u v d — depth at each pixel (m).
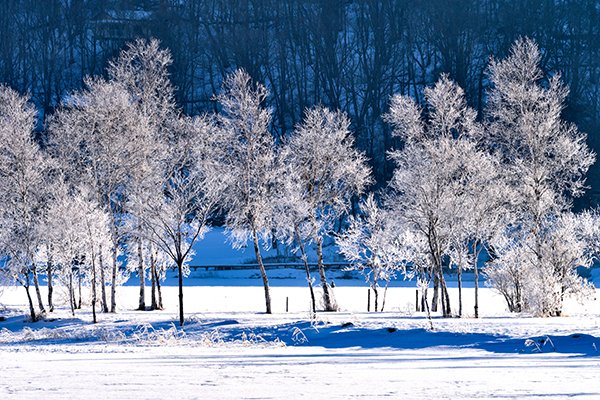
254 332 47.06
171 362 23.55
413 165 65.31
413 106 73.06
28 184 70.38
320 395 14.35
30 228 67.94
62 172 75.56
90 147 78.00
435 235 62.34
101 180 77.12
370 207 78.50
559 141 68.75
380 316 60.28
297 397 14.00
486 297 92.81
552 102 70.25
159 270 79.50
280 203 74.06
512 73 73.81
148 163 75.94
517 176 69.12
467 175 67.75
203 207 59.28
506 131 71.62
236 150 75.19
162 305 78.62
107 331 51.72
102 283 73.62
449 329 41.34
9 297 97.31
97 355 28.53
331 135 78.06
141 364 22.53
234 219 74.44
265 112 77.00
